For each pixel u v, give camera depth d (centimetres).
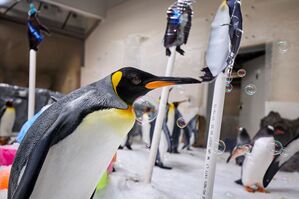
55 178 47
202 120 245
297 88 191
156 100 163
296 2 193
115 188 90
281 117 195
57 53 432
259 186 107
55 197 49
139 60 306
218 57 63
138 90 51
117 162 145
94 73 419
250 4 219
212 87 246
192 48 233
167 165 147
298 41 192
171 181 111
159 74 269
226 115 253
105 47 397
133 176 110
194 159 177
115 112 48
